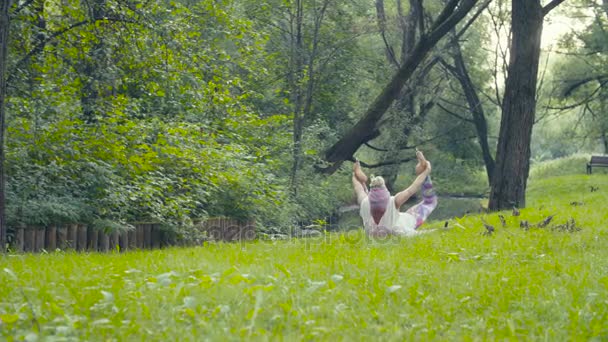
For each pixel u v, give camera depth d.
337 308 6.65
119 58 19.86
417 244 12.58
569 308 6.90
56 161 17.39
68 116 19.09
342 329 6.04
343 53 38.19
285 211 26.31
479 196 58.00
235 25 24.72
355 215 39.91
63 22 19.88
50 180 17.20
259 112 32.41
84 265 9.47
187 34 21.61
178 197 19.27
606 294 7.63
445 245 12.51
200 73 21.91
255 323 6.05
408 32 45.81
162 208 18.41
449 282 8.22
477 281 8.24
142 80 21.70
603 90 60.47
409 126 43.88
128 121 20.00
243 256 10.42
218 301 6.76
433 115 60.12
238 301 6.79
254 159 25.81
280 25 37.53
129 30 19.30
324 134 37.28
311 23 36.66
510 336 5.94
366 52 40.62
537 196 38.94
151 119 22.44
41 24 20.38
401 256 10.70
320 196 32.97
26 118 17.86
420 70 46.34
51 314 6.18
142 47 19.36
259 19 34.84
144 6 20.30
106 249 16.83
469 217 20.45
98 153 18.28
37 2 19.62
